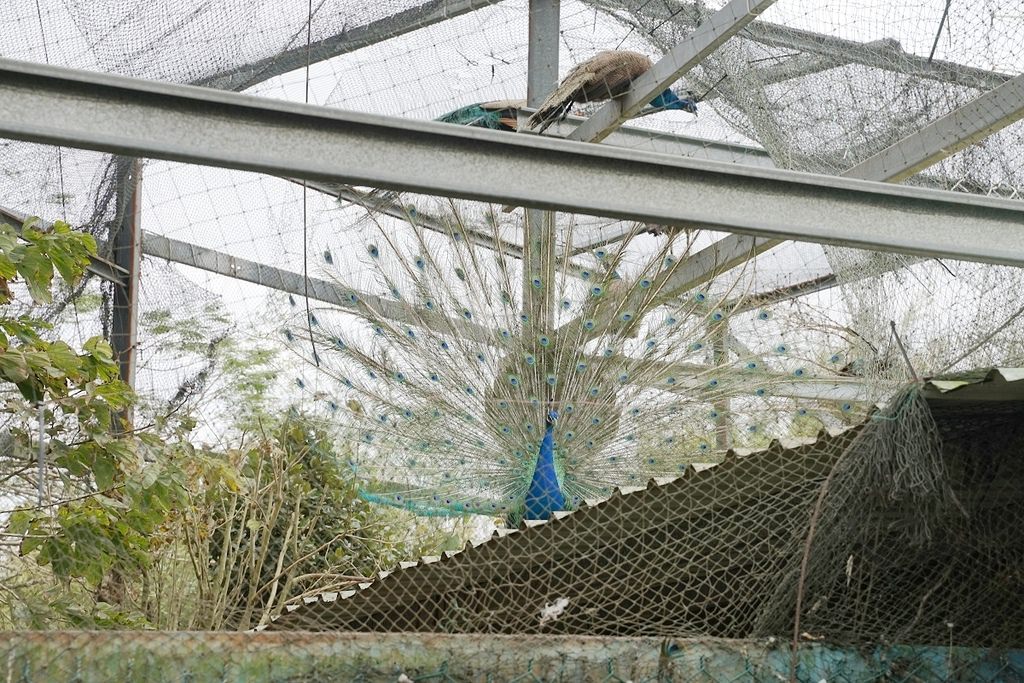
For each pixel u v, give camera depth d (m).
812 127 5.27
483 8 5.52
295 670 3.21
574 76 5.95
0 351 4.58
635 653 3.70
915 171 4.92
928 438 3.55
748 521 4.21
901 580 4.04
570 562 4.47
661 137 6.62
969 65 4.63
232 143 2.48
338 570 7.71
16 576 5.05
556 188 2.65
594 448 8.77
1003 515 3.97
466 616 4.60
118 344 6.46
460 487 8.63
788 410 7.75
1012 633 4.08
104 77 2.40
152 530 5.36
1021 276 4.03
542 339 8.80
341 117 2.52
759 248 7.50
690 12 5.67
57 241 4.75
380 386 8.93
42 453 4.50
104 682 2.96
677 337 8.85
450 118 6.41
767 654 3.84
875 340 4.09
